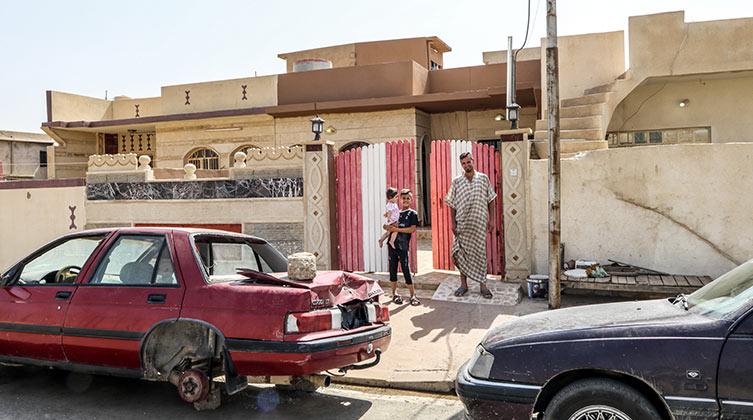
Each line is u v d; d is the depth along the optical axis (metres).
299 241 10.30
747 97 12.60
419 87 16.27
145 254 5.02
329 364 4.35
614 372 3.29
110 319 4.74
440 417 4.61
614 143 13.61
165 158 18.64
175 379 4.69
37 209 12.65
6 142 24.83
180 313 4.55
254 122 17.50
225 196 10.85
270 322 4.30
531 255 8.73
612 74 12.45
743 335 3.11
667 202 8.07
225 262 5.73
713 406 3.06
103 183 11.95
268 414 4.68
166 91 18.53
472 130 16.66
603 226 8.44
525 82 14.28
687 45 11.52
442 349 6.13
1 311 5.20
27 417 4.58
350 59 20.88
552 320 3.94
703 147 7.87
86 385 5.47
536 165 8.71
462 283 8.33
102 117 21.47
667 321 3.43
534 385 3.43
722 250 7.82
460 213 8.05
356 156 10.14
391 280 8.41
